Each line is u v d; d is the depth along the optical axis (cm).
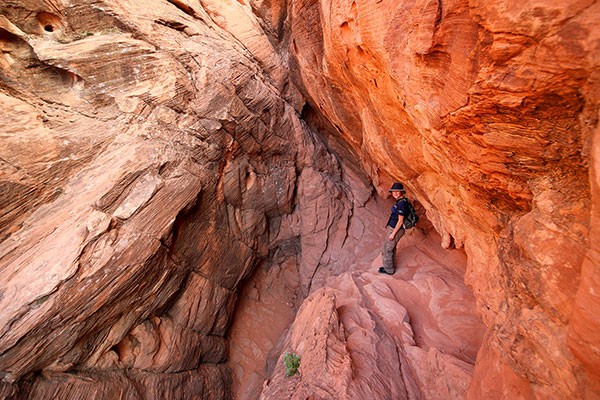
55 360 337
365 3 248
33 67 398
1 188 337
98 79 430
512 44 124
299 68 704
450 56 174
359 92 420
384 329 397
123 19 460
